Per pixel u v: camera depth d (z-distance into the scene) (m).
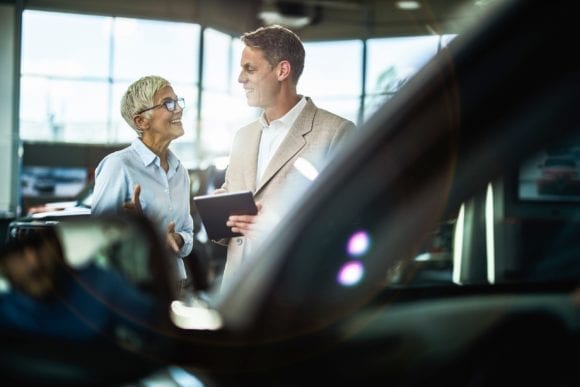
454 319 1.37
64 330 1.41
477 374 1.35
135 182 3.10
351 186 1.41
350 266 1.39
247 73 3.11
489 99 1.33
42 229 1.46
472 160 1.33
